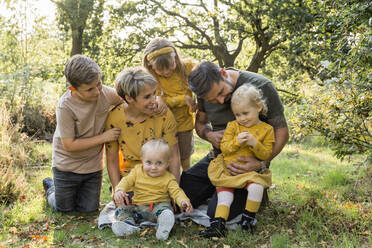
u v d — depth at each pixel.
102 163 3.73
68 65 3.02
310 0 5.12
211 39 17.27
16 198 3.97
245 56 20.48
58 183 3.53
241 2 14.17
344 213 3.33
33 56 10.10
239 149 3.16
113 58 15.90
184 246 2.84
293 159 6.76
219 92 3.07
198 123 3.71
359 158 6.09
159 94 3.88
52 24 10.88
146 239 2.98
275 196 4.10
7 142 4.98
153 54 3.63
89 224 3.36
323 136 4.00
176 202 3.13
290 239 2.93
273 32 13.49
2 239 2.96
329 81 3.45
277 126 3.22
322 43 4.23
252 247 2.81
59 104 3.32
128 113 3.39
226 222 3.20
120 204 3.09
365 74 3.26
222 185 3.15
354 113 3.61
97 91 3.15
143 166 3.19
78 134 3.41
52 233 3.12
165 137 3.46
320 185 4.60
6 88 8.03
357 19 3.30
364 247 2.69
